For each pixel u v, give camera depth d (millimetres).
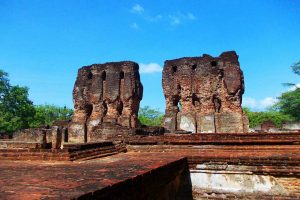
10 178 4109
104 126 14742
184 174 7105
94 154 8125
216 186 6879
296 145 8750
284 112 42406
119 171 4645
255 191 6539
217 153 8039
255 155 7016
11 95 34125
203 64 20547
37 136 18906
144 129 15047
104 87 21438
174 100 21047
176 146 9734
